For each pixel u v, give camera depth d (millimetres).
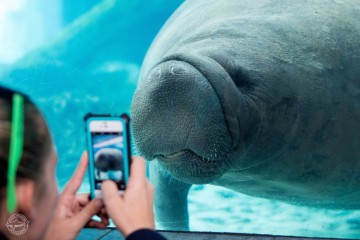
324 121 4148
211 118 3457
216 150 3566
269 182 4766
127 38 16297
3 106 833
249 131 3912
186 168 3564
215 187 7793
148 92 3381
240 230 5867
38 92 13328
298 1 4469
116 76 15492
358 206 5121
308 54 4105
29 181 839
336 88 4102
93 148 1310
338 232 5352
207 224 6156
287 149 4289
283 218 6035
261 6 4477
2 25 15820
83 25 16422
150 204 1198
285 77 4012
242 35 4105
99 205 1353
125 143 1285
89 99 13578
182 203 4801
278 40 4109
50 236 1327
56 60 15531
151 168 4645
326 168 4434
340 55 4137
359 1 4527
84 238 2293
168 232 2312
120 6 16297
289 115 4078
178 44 4262
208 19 4484
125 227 1113
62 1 16203
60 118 12180
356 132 4219
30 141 833
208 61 3664
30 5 16266
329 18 4281
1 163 802
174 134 3340
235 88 3727
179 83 3332
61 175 7363
